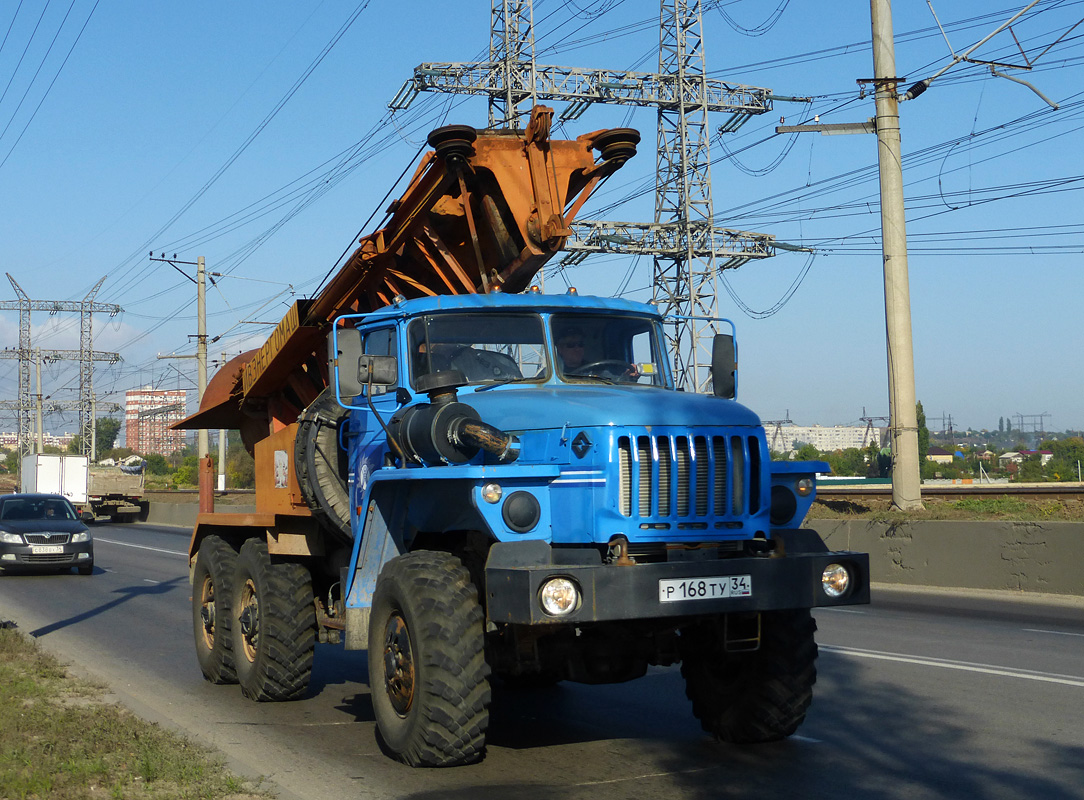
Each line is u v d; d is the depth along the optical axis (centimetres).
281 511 842
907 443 1875
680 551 582
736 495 601
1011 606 1398
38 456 4412
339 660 1066
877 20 1938
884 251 1923
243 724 758
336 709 816
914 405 1888
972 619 1278
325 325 902
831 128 1944
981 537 1577
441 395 649
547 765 629
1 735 655
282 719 778
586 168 816
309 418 799
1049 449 14812
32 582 2005
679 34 4159
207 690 903
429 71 3703
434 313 711
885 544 1723
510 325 721
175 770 578
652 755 652
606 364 733
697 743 684
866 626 1226
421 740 593
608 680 642
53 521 2183
